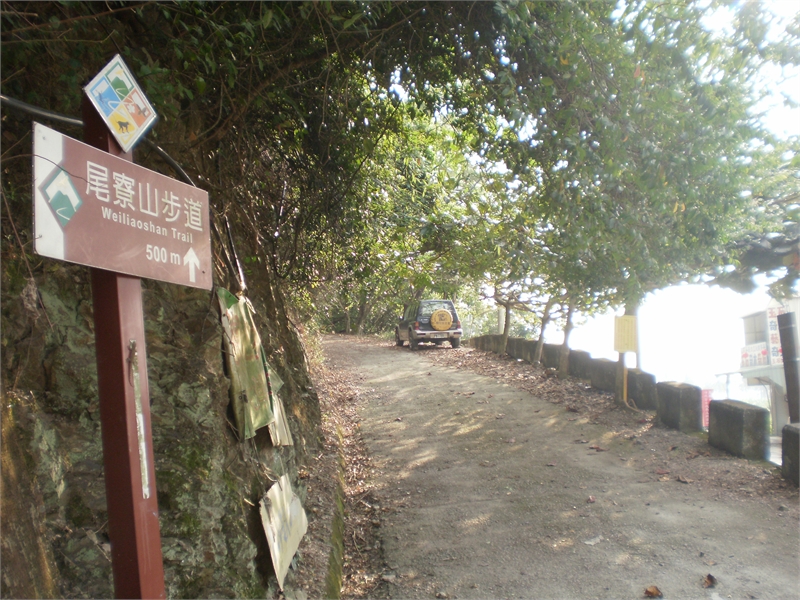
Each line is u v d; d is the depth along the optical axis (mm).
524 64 5578
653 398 10156
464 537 5812
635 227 5836
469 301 22922
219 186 5559
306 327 13641
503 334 18203
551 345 15312
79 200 1963
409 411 11336
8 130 3359
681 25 4672
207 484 3467
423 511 6555
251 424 4289
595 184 5594
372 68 6371
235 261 5188
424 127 9102
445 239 9453
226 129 5164
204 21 4090
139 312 2213
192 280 2545
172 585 3119
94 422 3225
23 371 2996
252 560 3734
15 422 2723
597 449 8312
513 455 8289
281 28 5094
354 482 7621
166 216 2402
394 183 9797
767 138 5430
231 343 4242
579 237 5914
